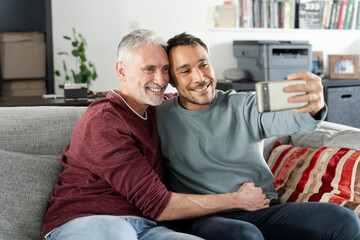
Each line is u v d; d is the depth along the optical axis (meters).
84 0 4.05
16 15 3.82
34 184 1.60
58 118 1.78
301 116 1.45
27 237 1.53
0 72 3.63
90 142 1.50
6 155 1.59
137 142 1.58
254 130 1.64
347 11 4.63
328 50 4.84
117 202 1.51
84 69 3.83
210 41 4.34
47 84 3.81
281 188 1.89
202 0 4.20
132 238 1.35
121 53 1.62
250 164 1.67
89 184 1.53
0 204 1.51
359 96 4.43
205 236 1.46
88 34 4.11
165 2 4.18
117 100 1.59
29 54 3.70
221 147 1.66
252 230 1.39
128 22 4.17
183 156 1.67
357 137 1.86
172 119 1.70
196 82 1.61
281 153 2.02
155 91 1.62
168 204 1.48
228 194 1.55
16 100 2.56
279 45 4.02
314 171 1.83
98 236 1.31
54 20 3.99
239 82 4.02
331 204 1.49
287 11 4.36
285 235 1.52
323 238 1.44
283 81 1.34
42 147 1.72
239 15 4.22
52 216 1.52
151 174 1.50
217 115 1.68
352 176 1.70
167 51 1.65
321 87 1.35
